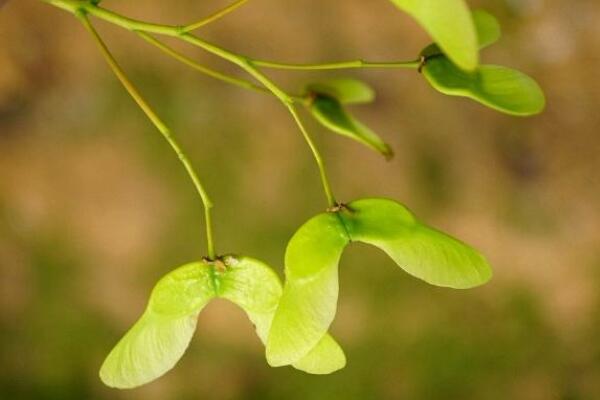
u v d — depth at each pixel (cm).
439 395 75
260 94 74
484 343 75
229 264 42
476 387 75
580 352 75
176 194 73
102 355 73
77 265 73
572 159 77
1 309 73
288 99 42
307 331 41
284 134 74
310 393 74
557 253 76
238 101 74
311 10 75
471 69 38
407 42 75
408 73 75
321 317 41
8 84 73
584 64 77
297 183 74
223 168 74
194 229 73
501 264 76
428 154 75
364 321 75
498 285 76
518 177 76
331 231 41
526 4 76
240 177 74
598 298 76
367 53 75
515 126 77
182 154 42
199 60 73
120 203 74
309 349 41
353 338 75
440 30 38
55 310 73
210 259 42
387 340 75
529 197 76
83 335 73
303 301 41
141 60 73
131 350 42
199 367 74
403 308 75
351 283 75
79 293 73
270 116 74
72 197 73
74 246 73
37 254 73
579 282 76
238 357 74
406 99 75
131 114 73
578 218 76
